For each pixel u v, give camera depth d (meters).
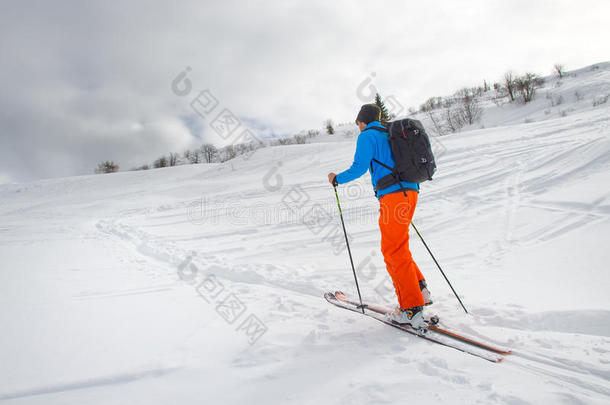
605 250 2.98
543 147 8.75
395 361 1.65
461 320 2.10
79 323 2.22
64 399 1.36
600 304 2.06
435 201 6.23
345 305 2.53
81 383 1.49
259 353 1.77
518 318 2.04
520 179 6.47
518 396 1.29
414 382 1.44
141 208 12.18
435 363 1.61
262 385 1.46
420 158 2.02
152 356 1.75
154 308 2.55
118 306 2.60
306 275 3.42
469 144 11.91
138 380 1.51
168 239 6.09
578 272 2.68
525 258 3.21
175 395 1.39
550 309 2.06
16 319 2.27
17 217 12.36
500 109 35.56
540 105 32.03
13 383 1.48
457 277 2.96
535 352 1.65
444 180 7.66
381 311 2.29
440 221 5.00
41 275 3.64
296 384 1.46
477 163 8.73
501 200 5.53
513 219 4.51
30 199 21.67
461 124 33.25
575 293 2.32
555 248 3.30
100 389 1.44
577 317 1.94
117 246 5.81
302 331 2.06
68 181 26.52
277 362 1.67
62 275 3.65
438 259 3.54
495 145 10.80
